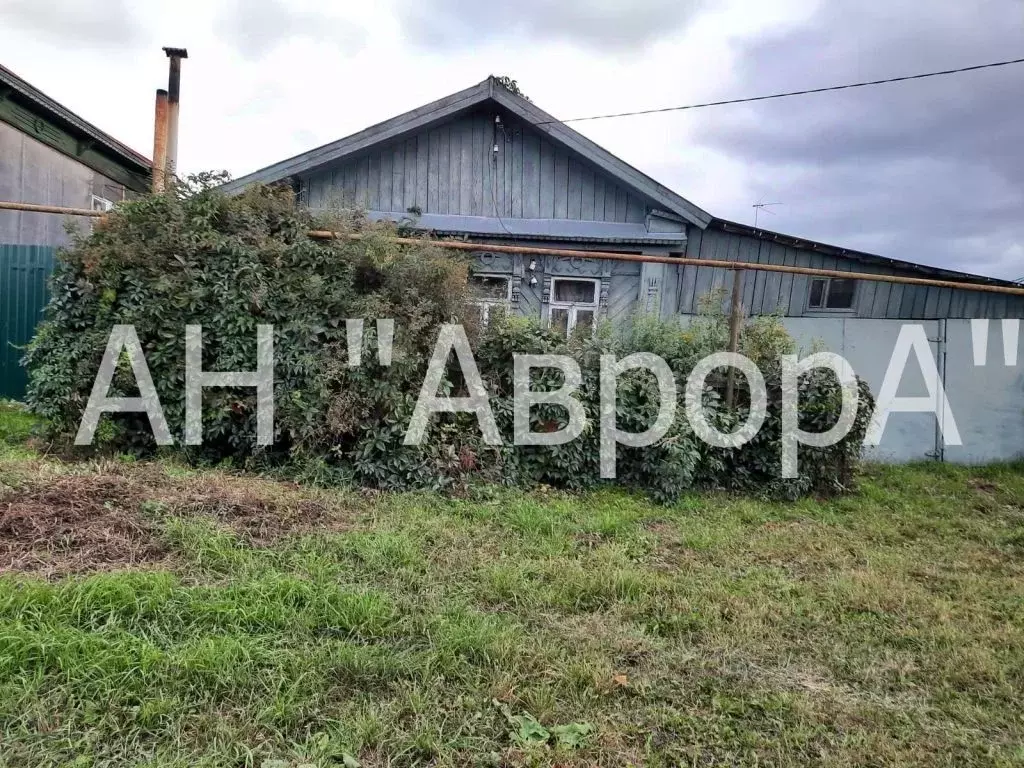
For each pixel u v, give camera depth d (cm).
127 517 384
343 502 502
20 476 416
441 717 250
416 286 597
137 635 276
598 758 235
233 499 439
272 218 613
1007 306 890
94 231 591
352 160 942
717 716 265
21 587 292
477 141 957
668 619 346
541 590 368
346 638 298
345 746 227
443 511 507
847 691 292
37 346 575
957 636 346
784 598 390
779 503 630
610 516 518
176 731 227
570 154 952
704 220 902
